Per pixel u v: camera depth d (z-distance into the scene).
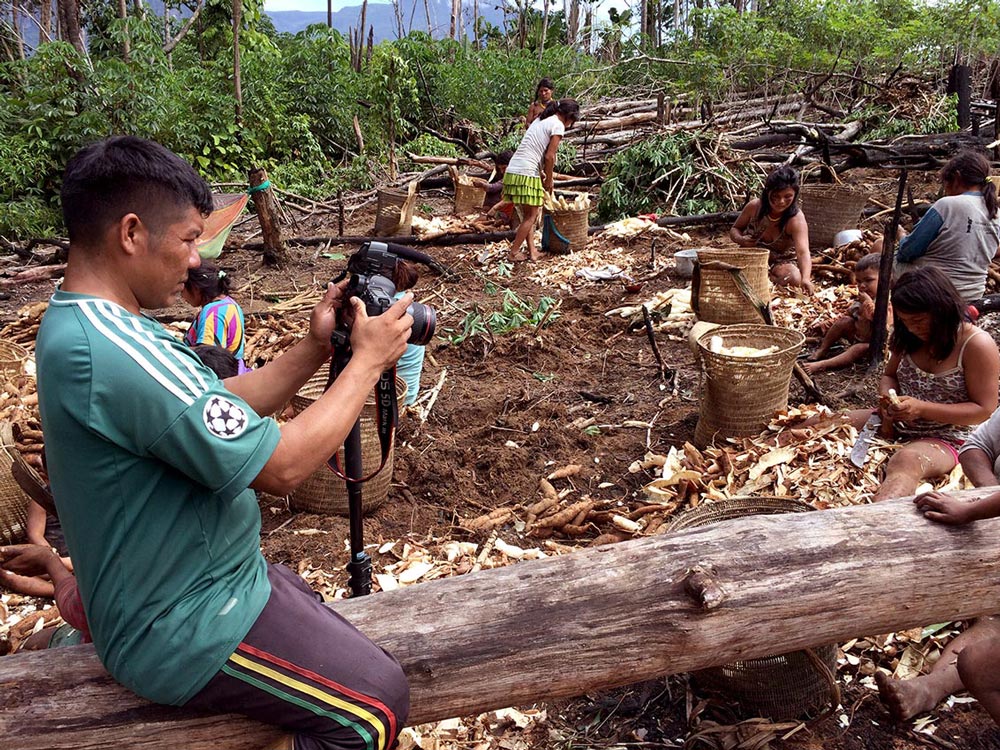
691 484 3.92
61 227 10.55
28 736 1.84
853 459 3.85
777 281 6.62
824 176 10.21
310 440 1.65
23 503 3.86
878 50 17.39
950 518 2.52
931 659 2.88
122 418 1.47
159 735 1.86
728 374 4.20
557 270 7.89
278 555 3.71
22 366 5.02
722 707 2.79
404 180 13.13
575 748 2.67
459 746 2.67
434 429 4.80
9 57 16.64
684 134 9.79
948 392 3.71
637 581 2.30
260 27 18.42
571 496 4.16
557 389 5.34
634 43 22.81
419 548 3.72
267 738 1.90
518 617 2.20
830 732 2.69
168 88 13.19
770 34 17.98
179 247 1.59
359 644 1.80
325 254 8.94
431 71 17.97
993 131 12.22
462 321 6.47
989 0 17.91
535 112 11.99
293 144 14.37
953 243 5.26
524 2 27.44
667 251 8.27
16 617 3.38
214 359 3.37
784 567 2.37
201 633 1.63
